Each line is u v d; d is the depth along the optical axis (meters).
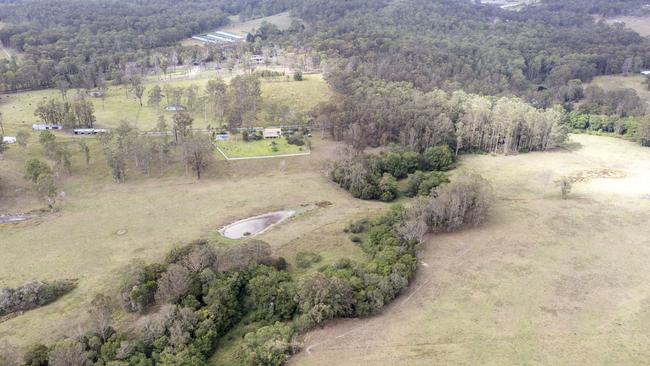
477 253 116.00
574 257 114.12
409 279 103.62
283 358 81.88
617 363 81.81
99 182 155.50
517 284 103.94
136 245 121.31
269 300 95.69
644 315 94.06
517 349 85.19
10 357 78.75
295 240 124.81
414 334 89.06
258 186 156.88
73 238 123.94
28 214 135.25
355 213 140.50
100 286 104.88
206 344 84.62
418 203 126.75
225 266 103.44
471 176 139.12
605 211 137.00
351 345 86.38
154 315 89.56
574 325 91.38
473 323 91.88
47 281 105.69
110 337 84.50
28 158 164.00
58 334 90.06
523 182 158.25
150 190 151.75
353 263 106.44
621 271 108.75
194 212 139.00
